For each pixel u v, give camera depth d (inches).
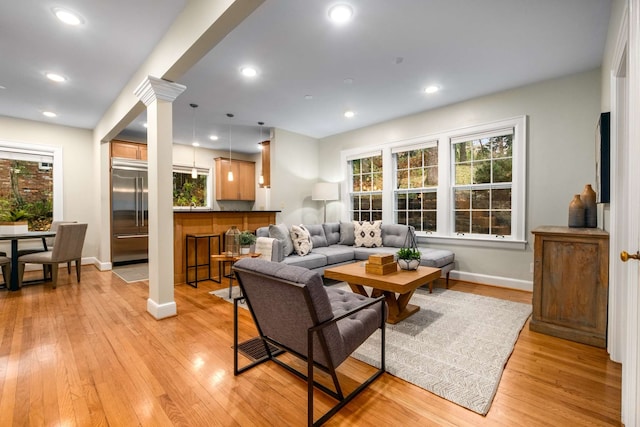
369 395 64.7
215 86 139.6
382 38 99.9
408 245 172.2
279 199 212.7
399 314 106.3
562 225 132.3
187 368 75.5
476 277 157.8
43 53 108.8
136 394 64.9
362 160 214.5
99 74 125.5
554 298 94.1
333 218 229.6
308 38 99.7
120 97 143.2
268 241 138.9
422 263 140.3
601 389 66.3
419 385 68.2
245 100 157.9
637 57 48.8
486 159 157.8
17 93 145.4
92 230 213.3
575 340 90.0
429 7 83.9
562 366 76.1
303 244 158.2
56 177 198.2
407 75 128.5
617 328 78.1
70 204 203.9
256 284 64.4
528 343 89.3
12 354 82.3
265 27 93.5
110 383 68.9
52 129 197.3
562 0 81.2
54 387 67.1
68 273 175.3
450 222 168.9
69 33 96.8
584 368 75.1
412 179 187.3
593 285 88.0
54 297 136.2
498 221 154.3
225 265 178.7
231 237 142.7
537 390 66.1
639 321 48.4
